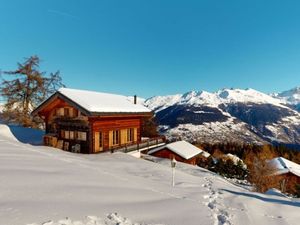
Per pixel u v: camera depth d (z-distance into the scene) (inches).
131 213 264.4
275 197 543.5
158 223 250.4
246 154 2522.1
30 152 563.5
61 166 444.1
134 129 1205.1
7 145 631.8
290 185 1397.6
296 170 1478.8
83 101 940.6
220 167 1326.3
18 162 415.2
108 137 1023.6
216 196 434.0
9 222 191.5
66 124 1007.0
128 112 1076.5
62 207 243.1
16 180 304.0
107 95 1226.6
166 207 307.0
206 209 327.6
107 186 357.1
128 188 369.4
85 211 244.8
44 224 197.6
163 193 383.9
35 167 395.9
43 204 242.2
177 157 1172.5
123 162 754.8
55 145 1016.2
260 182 1075.3
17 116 1424.7
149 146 1299.2
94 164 604.4
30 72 1422.2
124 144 1122.0
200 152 1299.2
